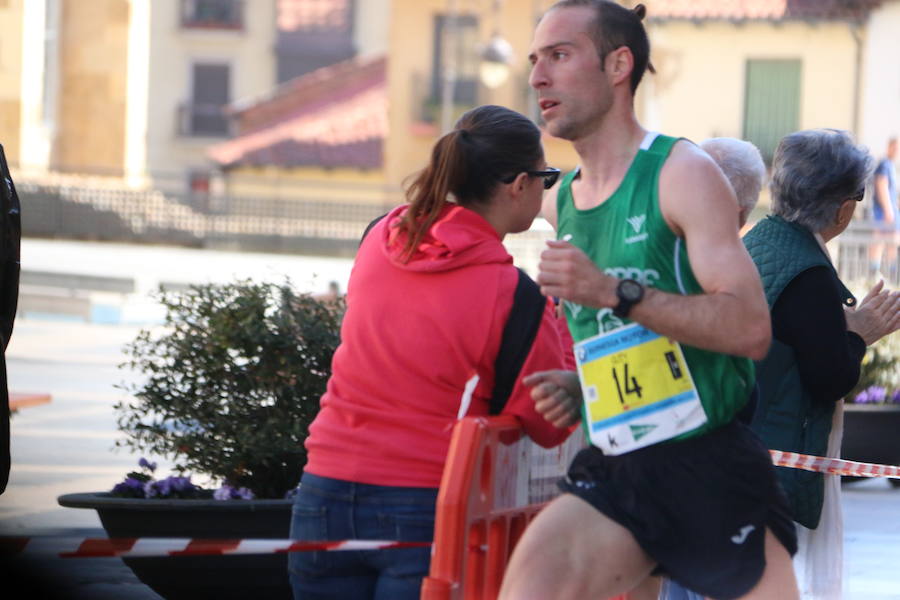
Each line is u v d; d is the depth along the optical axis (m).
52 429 30.84
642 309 9.14
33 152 120.00
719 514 9.52
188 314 15.73
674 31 96.12
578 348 9.89
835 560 13.40
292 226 117.00
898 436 27.02
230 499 14.82
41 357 46.72
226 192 124.88
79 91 126.81
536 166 10.66
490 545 10.20
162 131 150.88
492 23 116.44
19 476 24.81
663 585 12.98
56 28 125.25
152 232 115.88
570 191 10.05
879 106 93.81
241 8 151.88
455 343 10.21
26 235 114.06
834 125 94.81
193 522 14.39
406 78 117.00
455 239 10.25
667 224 9.42
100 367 44.25
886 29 93.50
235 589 14.42
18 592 16.53
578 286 9.14
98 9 126.31
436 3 116.62
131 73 127.69
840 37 94.44
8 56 117.31
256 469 15.48
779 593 9.64
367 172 123.88
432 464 10.23
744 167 13.05
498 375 10.31
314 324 15.50
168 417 15.64
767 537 9.70
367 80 135.00
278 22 153.00
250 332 15.27
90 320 62.66
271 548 10.17
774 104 95.81
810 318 12.70
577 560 9.47
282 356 15.37
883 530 22.92
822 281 12.79
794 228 13.09
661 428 9.58
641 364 9.61
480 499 9.66
